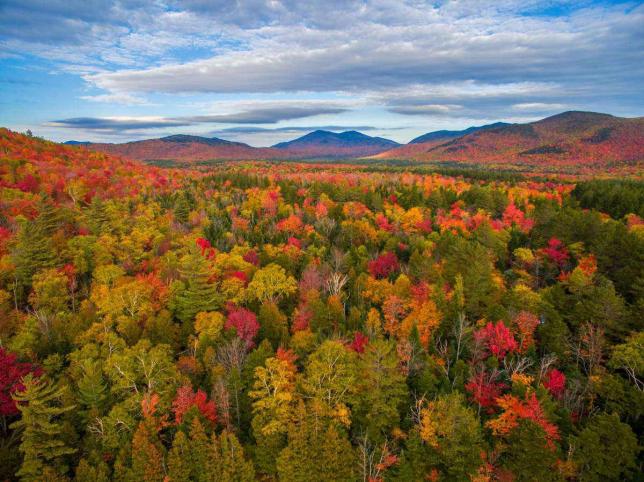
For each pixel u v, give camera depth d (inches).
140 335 1964.8
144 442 1316.4
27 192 3951.8
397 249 3272.6
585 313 2017.7
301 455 1376.7
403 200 5078.7
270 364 1533.0
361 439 1461.6
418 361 1728.6
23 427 1476.4
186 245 3061.0
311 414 1461.6
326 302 2305.6
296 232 3804.1
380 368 1515.7
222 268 2679.6
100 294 2242.9
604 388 1582.2
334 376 1550.2
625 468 1312.7
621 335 1910.7
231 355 1681.8
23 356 1739.7
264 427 1421.0
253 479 1373.0
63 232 3154.5
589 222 3024.1
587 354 1819.6
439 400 1443.2
